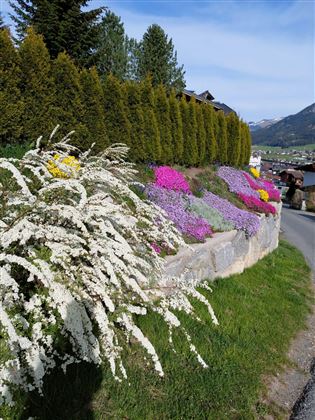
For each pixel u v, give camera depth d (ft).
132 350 10.92
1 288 7.28
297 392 13.84
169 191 26.11
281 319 19.53
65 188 8.97
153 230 12.23
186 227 21.24
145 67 59.00
